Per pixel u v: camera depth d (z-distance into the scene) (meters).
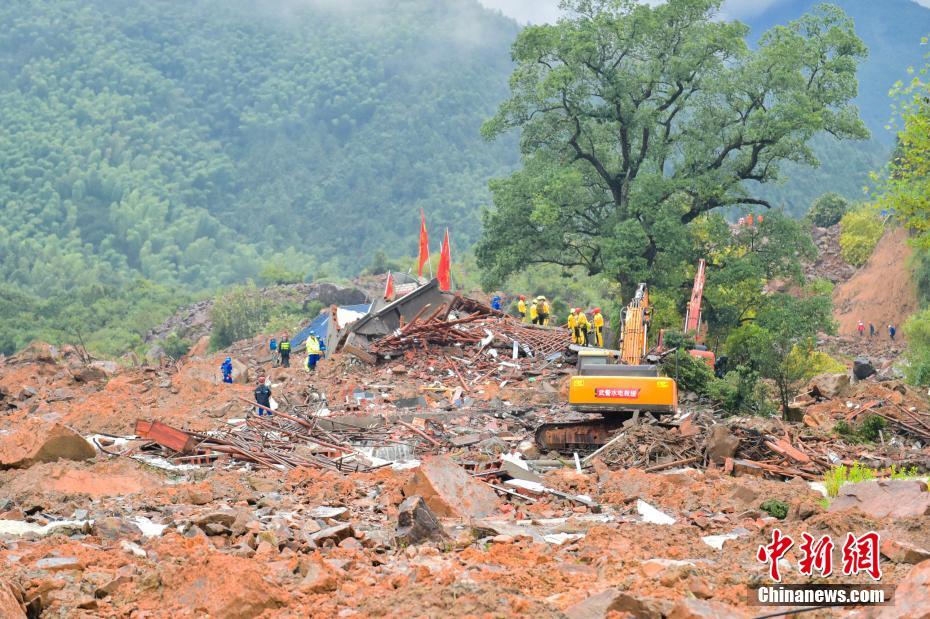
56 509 18.56
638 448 27.84
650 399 29.38
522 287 146.50
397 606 11.64
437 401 39.19
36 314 183.12
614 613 11.09
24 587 12.43
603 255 66.69
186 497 19.94
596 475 24.39
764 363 54.38
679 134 72.81
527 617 11.12
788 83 66.19
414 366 44.84
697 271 64.94
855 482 21.20
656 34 70.50
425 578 12.88
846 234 132.12
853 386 42.31
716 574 13.84
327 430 32.75
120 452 26.45
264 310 139.62
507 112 72.62
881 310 109.88
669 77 70.88
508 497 21.25
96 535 15.90
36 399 44.41
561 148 73.19
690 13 70.12
